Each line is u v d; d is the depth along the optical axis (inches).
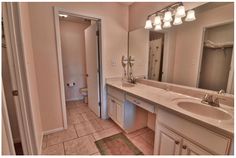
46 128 78.4
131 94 65.3
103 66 90.7
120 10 92.4
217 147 32.7
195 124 36.8
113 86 83.0
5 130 29.5
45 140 72.4
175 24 63.7
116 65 96.6
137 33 89.8
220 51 48.6
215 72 50.9
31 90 54.3
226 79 47.8
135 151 64.2
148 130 83.3
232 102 44.7
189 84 60.8
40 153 60.4
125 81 97.8
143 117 84.2
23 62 47.2
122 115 76.6
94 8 82.0
